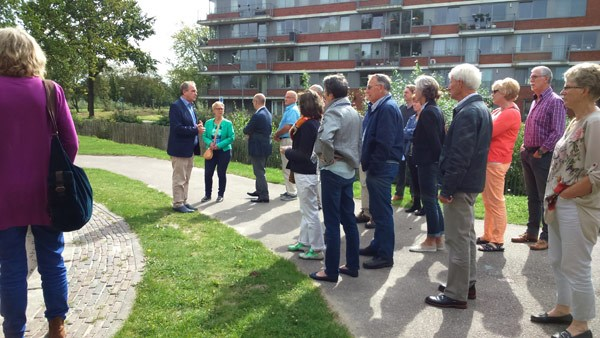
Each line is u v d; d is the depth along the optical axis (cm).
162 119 3120
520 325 338
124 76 6856
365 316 351
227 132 773
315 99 459
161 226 591
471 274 378
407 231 600
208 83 5847
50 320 300
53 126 278
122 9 3662
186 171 682
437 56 3675
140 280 406
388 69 3903
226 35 4756
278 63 4484
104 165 1290
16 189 266
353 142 408
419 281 424
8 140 263
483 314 356
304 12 4303
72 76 2908
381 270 453
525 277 434
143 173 1127
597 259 476
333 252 416
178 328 322
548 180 320
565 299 334
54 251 295
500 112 497
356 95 885
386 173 449
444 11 3653
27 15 2398
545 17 3316
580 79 287
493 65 3491
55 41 2555
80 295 374
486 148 353
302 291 389
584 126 287
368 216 644
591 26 3186
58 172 270
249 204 761
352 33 4072
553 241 331
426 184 496
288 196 798
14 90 265
